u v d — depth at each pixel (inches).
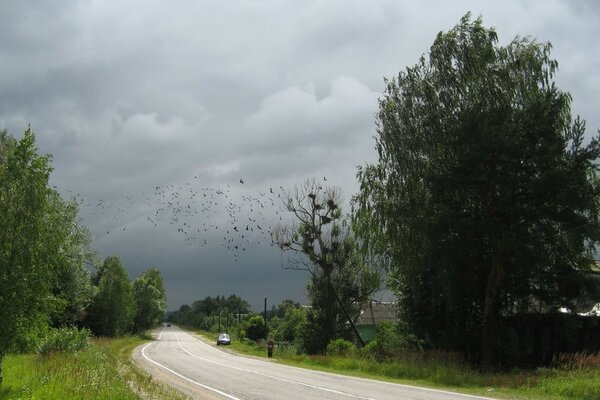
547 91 1240.8
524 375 910.4
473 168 1206.9
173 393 673.6
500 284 1279.5
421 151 1374.3
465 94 1327.5
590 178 1224.8
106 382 597.0
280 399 652.1
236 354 1975.9
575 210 1175.6
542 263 1204.5
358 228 1509.6
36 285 610.2
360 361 1243.8
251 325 3474.4
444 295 1310.3
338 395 695.7
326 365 1333.7
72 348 1114.1
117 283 2785.4
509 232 1203.9
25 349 615.2
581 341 1370.6
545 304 1310.3
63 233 645.3
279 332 2773.1
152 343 2886.3
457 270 1293.1
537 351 1381.6
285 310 2699.3
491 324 1264.8
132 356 1636.3
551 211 1168.2
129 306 3107.8
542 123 1207.6
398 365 1088.8
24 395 515.8
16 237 596.1
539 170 1195.3
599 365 844.6
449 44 1350.9
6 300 583.5
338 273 2048.5
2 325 581.9
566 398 708.7
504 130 1198.3
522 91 1286.9
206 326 6407.5
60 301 643.5
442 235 1247.5
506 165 1194.0
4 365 860.6
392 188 1406.3
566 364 900.6
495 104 1275.8
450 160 1261.1
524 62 1290.6
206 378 952.9
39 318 618.5
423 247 1343.5
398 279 1499.8
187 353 1951.3
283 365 1360.7
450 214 1240.2
